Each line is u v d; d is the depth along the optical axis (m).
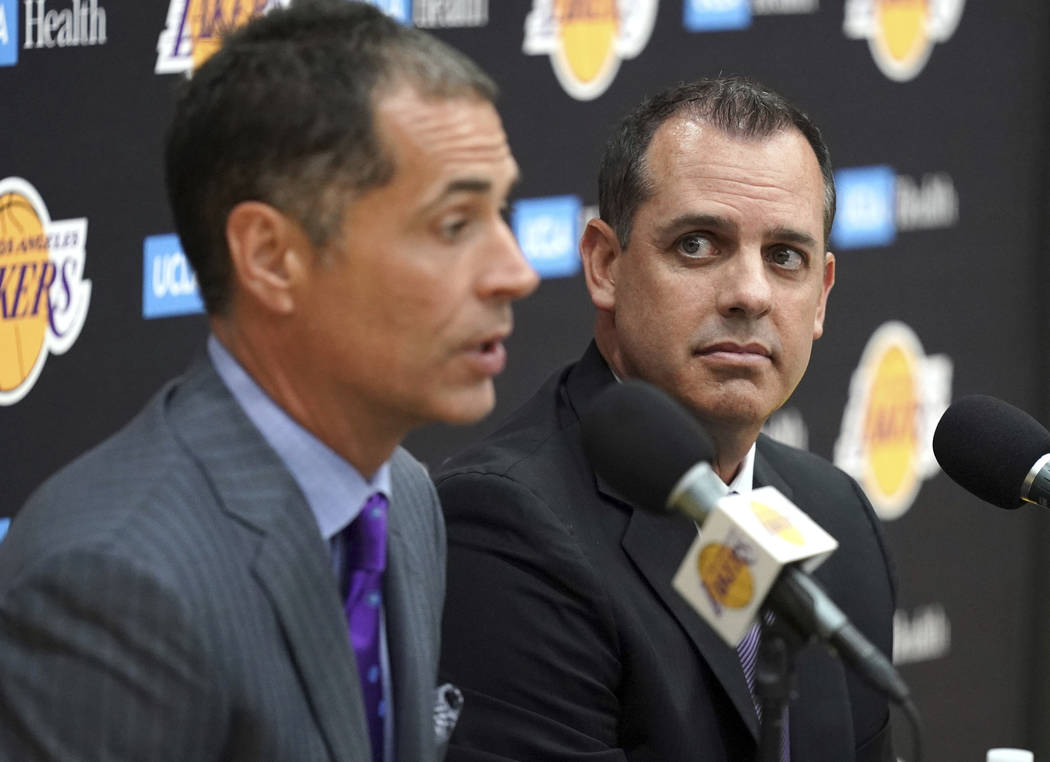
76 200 8.01
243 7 8.45
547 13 9.73
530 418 6.39
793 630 3.95
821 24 11.02
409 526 4.78
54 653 3.55
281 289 3.90
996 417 5.74
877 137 11.41
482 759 5.62
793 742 6.08
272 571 3.91
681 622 5.86
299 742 3.91
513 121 9.66
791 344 5.95
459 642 5.79
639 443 4.16
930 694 12.23
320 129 3.78
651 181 5.96
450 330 3.89
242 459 4.02
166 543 3.70
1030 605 12.71
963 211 11.97
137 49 8.16
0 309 7.74
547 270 9.91
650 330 5.96
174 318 8.41
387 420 4.09
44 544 3.65
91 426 8.14
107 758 3.53
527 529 5.80
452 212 3.86
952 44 11.77
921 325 11.82
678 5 10.32
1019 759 5.92
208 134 3.89
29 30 7.80
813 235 5.96
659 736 5.73
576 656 5.70
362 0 4.09
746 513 4.01
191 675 3.61
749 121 5.95
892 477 11.80
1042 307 12.50
